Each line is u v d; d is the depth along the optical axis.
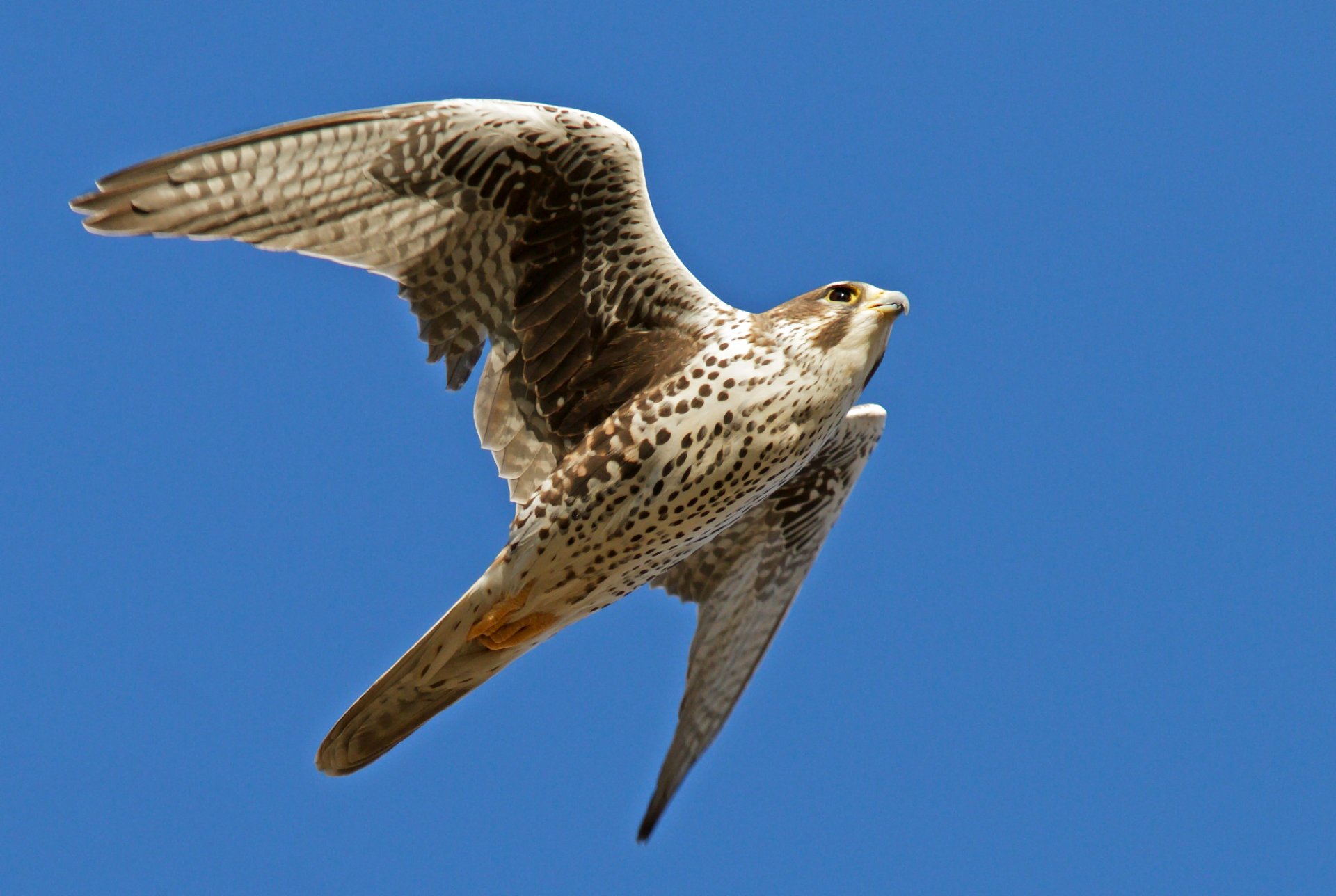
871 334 12.38
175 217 11.32
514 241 12.11
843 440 14.30
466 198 11.92
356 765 13.26
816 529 14.95
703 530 12.64
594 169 11.81
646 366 12.36
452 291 12.27
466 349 12.49
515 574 12.38
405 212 11.91
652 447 12.12
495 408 12.66
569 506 12.25
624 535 12.35
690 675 14.88
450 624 12.48
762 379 12.12
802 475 14.66
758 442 12.20
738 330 12.23
